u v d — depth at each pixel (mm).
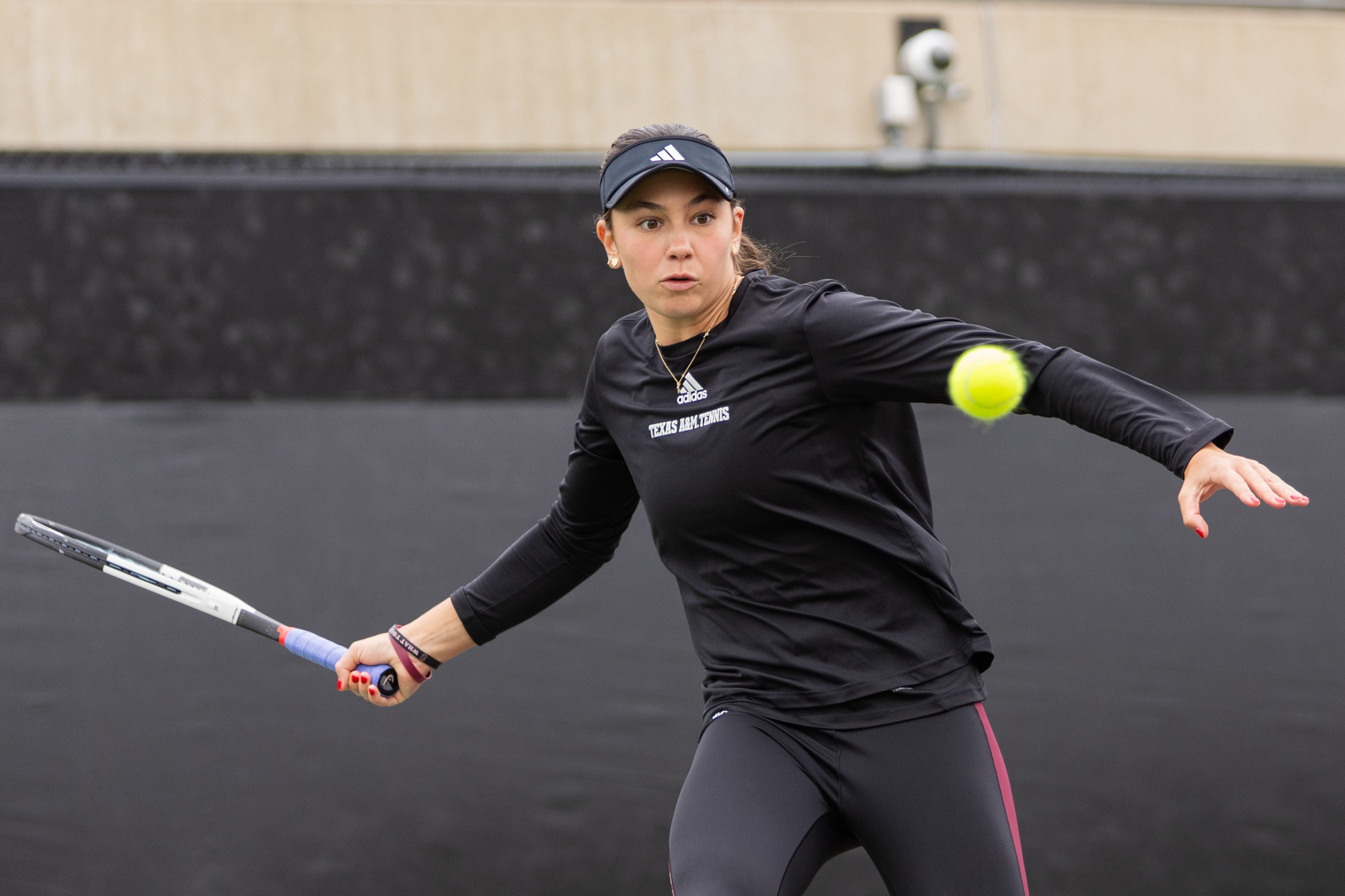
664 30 21766
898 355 7699
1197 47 23219
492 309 19969
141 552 18094
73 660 17516
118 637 17672
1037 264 21391
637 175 7871
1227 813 19125
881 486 8258
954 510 19672
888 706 8055
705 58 21844
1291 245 22062
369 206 19812
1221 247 21875
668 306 8094
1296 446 21156
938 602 8312
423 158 20875
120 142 19969
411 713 18062
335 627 18344
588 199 20531
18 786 17078
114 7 20109
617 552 18859
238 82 20453
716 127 21734
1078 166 22344
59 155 19672
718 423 8148
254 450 18703
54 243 18859
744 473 8055
